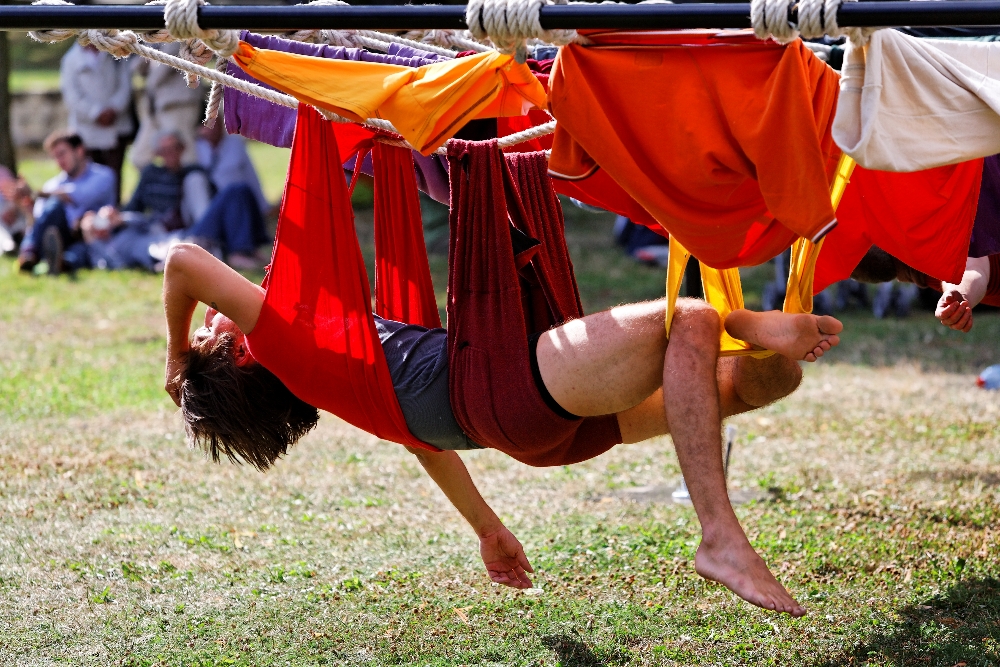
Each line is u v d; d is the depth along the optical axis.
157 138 27.25
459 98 6.19
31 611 9.02
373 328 6.84
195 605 9.16
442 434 7.06
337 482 12.59
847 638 8.23
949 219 7.35
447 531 10.91
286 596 9.34
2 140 31.34
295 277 6.86
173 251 6.96
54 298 23.91
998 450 13.58
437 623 8.75
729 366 7.10
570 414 6.59
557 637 8.40
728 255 6.06
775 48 5.59
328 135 6.70
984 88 5.46
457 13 5.59
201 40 6.07
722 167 5.78
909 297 23.42
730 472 12.82
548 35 5.49
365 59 8.17
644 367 6.36
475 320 6.64
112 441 14.13
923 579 9.24
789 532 10.47
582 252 29.97
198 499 11.92
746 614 8.72
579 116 5.75
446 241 29.61
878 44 5.32
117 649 8.30
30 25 6.10
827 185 5.59
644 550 10.17
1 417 15.17
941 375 18.12
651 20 5.35
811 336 6.18
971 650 7.82
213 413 7.37
